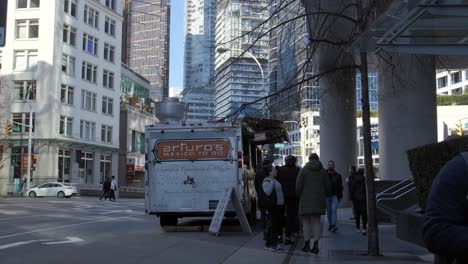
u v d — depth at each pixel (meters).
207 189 15.55
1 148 56.09
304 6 12.03
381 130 23.61
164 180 15.67
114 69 68.69
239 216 14.88
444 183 2.58
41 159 55.66
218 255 10.70
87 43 63.12
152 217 21.73
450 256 2.52
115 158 68.00
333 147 28.61
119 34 70.25
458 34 9.91
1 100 55.44
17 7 57.62
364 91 11.01
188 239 13.51
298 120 15.71
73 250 11.28
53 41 56.88
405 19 8.95
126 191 62.09
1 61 57.34
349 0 13.05
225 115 14.44
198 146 15.65
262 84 14.04
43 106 56.31
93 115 63.62
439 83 98.62
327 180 11.07
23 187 52.69
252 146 19.56
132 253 10.88
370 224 10.72
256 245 12.38
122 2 71.12
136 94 83.12
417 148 12.33
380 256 10.45
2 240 13.02
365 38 10.19
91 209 27.58
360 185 14.99
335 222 15.50
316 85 13.38
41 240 13.06
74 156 59.53
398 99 22.05
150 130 15.80
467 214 2.53
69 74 59.44
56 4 57.44
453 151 10.60
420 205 12.38
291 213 12.77
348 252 11.17
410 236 12.53
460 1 8.33
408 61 20.48
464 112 63.09
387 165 23.05
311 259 10.22
